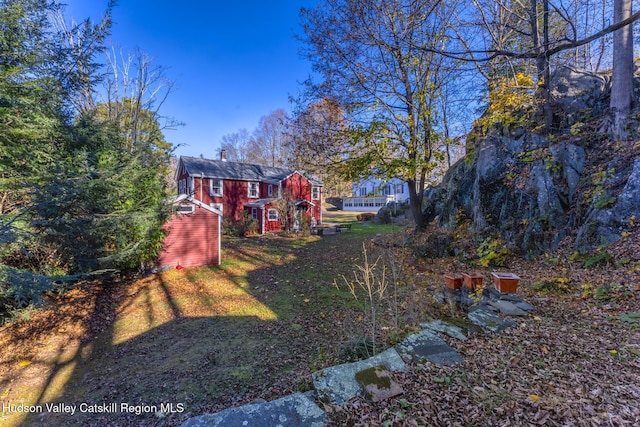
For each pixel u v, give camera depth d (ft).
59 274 23.66
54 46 21.80
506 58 35.47
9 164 19.75
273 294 26.78
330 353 13.87
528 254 24.99
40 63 20.77
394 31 33.22
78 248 22.07
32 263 22.76
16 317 19.92
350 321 17.60
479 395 8.08
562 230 23.91
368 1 32.53
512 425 6.92
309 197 82.69
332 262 37.14
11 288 14.11
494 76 35.81
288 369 14.20
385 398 8.00
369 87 36.88
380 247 41.06
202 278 31.99
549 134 28.86
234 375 14.06
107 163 24.66
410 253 34.04
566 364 9.56
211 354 16.35
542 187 26.37
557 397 7.87
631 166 21.40
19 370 15.74
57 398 13.25
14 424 11.68
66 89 23.63
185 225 35.83
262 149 149.07
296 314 21.89
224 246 49.80
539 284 18.58
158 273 33.40
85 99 39.58
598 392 8.01
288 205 66.90
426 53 34.30
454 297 15.49
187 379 14.01
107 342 18.67
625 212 19.92
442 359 9.93
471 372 9.21
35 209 17.75
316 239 55.26
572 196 24.72
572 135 27.17
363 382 8.54
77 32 23.47
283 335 18.43
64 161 21.94
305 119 38.86
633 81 24.70
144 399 12.68
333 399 8.15
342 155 39.37
